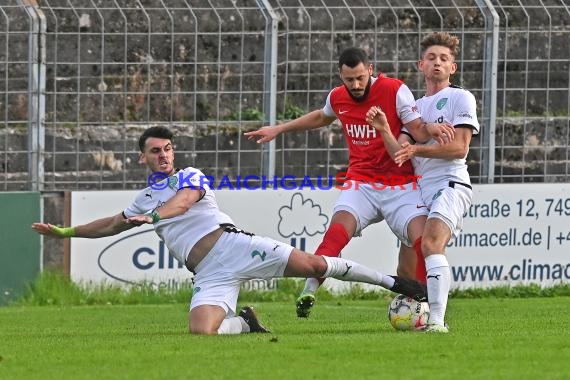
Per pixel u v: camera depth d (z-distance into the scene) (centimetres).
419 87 3922
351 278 2508
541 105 4059
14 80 3797
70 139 3791
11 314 3262
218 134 3797
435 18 4038
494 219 3866
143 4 3975
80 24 3900
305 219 3769
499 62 3997
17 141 3797
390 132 2484
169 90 3850
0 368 1988
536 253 3906
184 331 2631
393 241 3806
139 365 1988
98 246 3616
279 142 3956
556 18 4134
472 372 1894
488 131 3894
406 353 2091
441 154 2469
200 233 2467
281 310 3353
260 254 2459
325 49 3953
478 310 3259
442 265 2450
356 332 2533
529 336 2358
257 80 3878
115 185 3825
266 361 2011
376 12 4066
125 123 3741
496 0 4147
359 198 2644
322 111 2755
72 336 2545
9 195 3562
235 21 3972
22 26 3806
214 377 1852
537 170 4062
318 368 1936
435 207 2497
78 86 3684
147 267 3650
